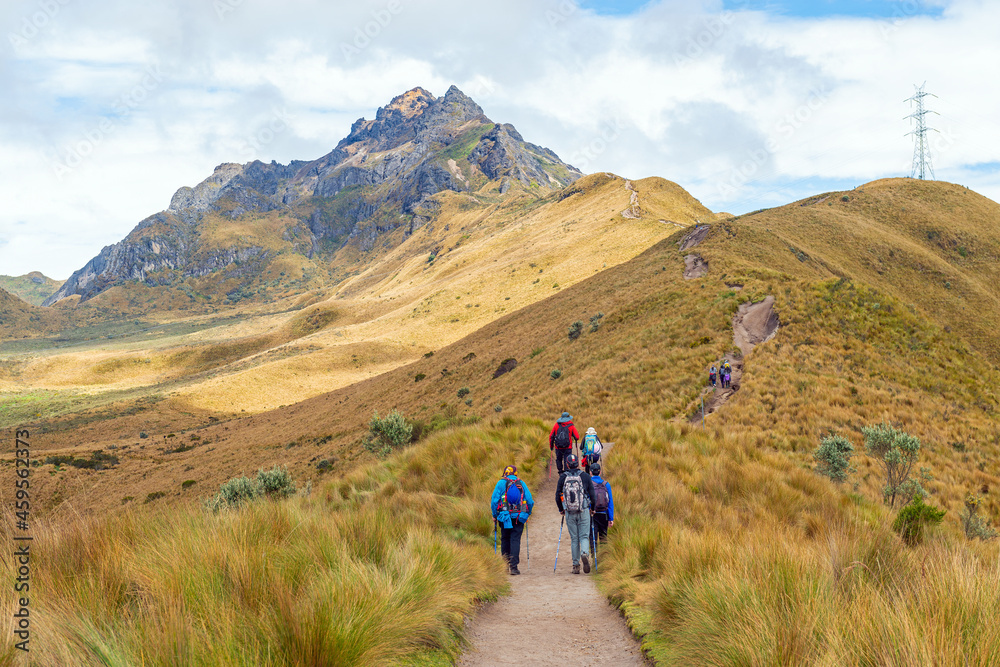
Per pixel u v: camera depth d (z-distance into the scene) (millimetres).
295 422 82812
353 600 3156
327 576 3369
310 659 2594
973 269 86688
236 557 3283
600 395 26750
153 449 84000
